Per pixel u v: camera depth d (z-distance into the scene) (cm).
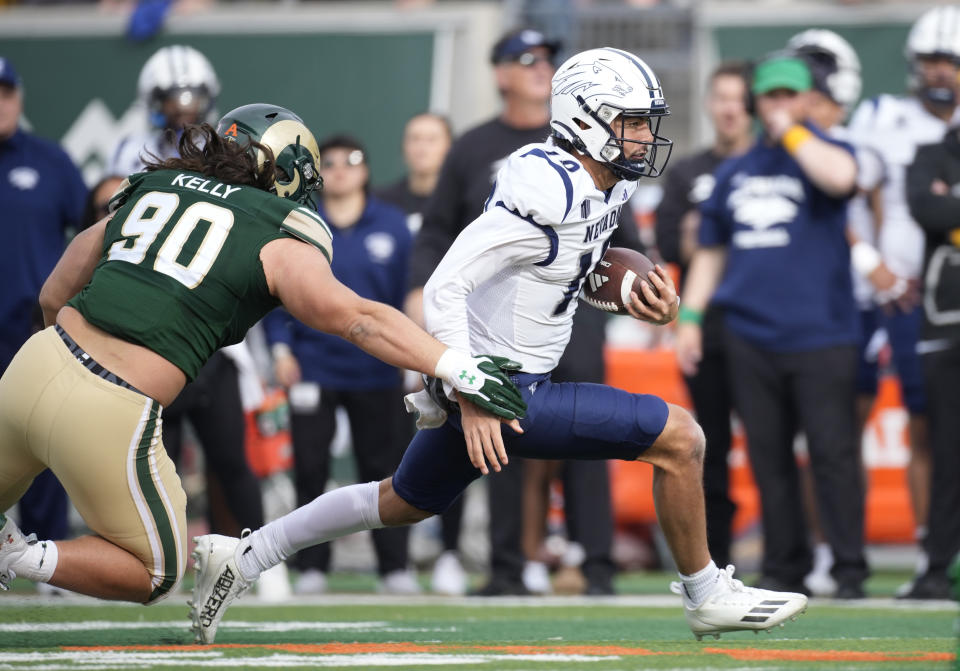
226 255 1329
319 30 3712
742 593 1474
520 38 2394
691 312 2486
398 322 1310
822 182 2325
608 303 1466
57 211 2523
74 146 3731
